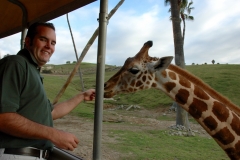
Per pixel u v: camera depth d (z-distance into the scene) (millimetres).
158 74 3746
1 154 1887
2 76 1772
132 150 8602
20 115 1742
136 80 3736
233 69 38594
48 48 2139
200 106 3631
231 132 3535
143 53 3828
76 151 7957
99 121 1768
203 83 3803
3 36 4672
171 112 22922
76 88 34062
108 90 3770
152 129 13547
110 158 7594
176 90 3701
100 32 1803
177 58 13805
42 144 2033
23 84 1847
